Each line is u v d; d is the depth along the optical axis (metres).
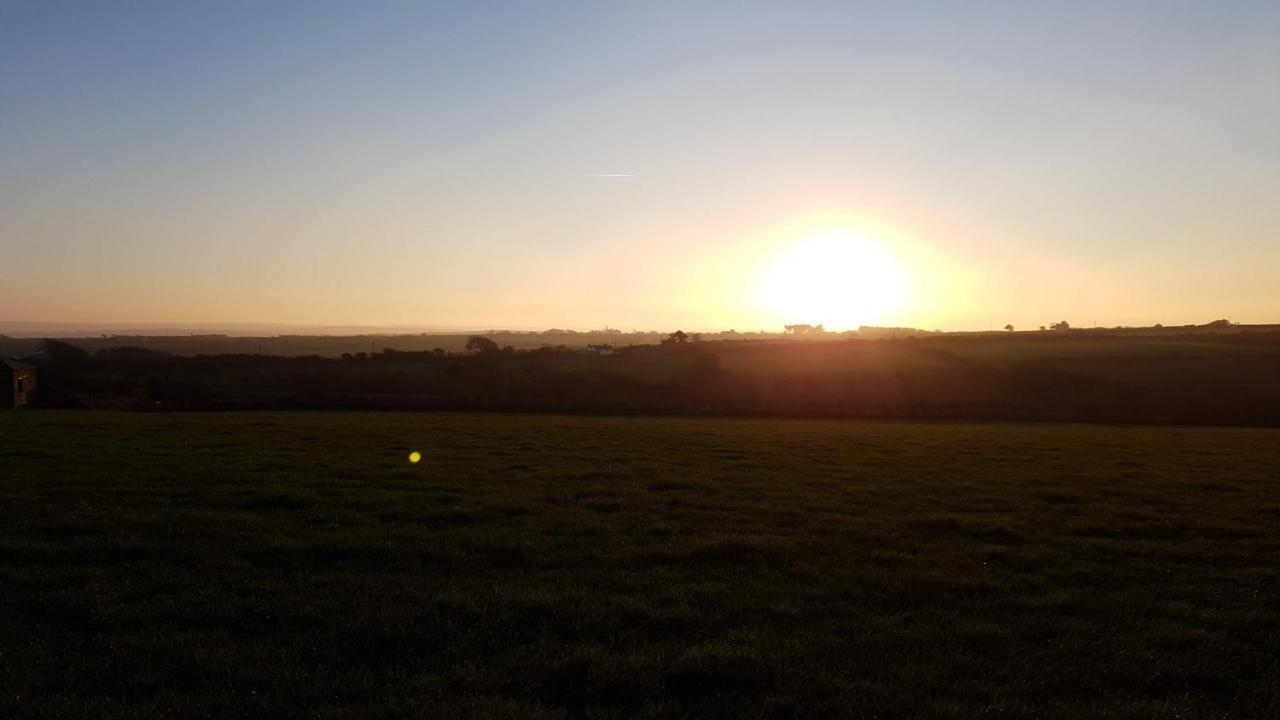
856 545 14.45
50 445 25.75
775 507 17.91
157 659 8.58
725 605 10.76
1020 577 12.51
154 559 12.37
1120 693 8.29
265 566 12.21
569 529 15.09
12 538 13.33
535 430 36.78
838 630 9.98
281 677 8.16
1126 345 102.94
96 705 7.38
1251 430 48.56
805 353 102.38
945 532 15.73
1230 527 16.27
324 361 106.00
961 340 116.31
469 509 16.53
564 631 9.70
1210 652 9.39
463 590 11.06
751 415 60.59
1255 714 7.92
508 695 7.81
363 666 8.53
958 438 37.16
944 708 7.70
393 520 15.67
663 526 15.50
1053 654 9.27
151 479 19.47
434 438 31.55
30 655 8.52
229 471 21.02
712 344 118.44
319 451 26.05
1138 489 21.17
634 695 7.91
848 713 7.59
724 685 8.19
